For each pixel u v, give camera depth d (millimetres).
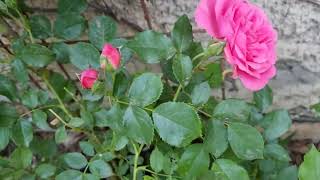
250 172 413
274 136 399
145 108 324
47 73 424
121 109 344
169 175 361
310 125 521
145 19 439
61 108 425
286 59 457
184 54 348
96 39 381
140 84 314
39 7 427
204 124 365
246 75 317
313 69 460
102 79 366
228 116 339
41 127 396
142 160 424
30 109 410
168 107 316
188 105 320
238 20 301
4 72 463
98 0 423
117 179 462
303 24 422
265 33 319
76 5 389
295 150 534
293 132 510
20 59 380
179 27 338
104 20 380
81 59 375
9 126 390
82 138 538
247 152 334
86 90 371
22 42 386
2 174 407
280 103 504
